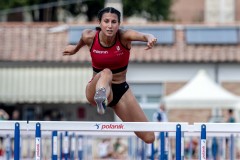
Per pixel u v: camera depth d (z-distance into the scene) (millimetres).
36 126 17078
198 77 47000
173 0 91375
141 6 83500
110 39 17188
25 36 60406
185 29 59312
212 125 17188
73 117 56875
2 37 60281
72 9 85500
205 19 92062
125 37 17125
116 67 17641
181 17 92625
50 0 83125
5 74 57844
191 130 17125
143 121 18234
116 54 17375
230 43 57906
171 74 56156
